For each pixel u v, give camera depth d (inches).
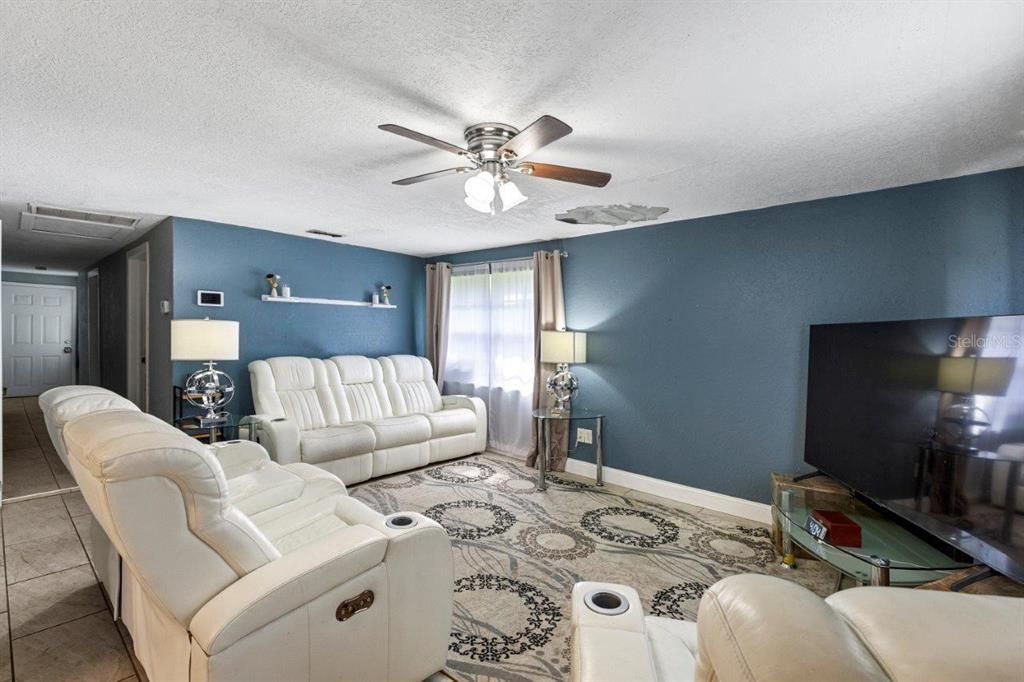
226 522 52.4
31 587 93.9
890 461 89.4
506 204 87.9
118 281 230.8
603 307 170.6
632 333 162.4
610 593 48.0
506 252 204.1
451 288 220.5
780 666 21.1
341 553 57.6
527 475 172.7
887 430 90.4
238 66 64.8
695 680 27.4
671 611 88.4
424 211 144.2
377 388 191.8
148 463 46.3
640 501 148.1
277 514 91.8
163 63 64.1
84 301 324.8
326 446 150.8
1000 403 68.5
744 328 137.2
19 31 56.7
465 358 214.8
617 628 42.3
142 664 68.1
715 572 103.3
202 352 140.9
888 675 21.0
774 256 131.7
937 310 106.8
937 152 90.8
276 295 176.6
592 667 37.4
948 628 22.0
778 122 79.7
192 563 50.7
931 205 107.7
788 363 129.2
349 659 58.5
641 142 88.4
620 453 165.0
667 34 56.3
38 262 277.1
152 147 93.9
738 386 138.3
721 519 134.1
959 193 104.0
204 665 47.4
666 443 153.4
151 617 61.3
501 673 72.9
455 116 79.1
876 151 91.1
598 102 73.6
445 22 54.7
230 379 169.2
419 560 65.8
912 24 53.6
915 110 74.6
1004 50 58.2
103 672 71.7
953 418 75.9
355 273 207.0
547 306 180.9
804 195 120.8
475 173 99.3
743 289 137.3
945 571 71.4
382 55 61.8
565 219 151.2
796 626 22.2
